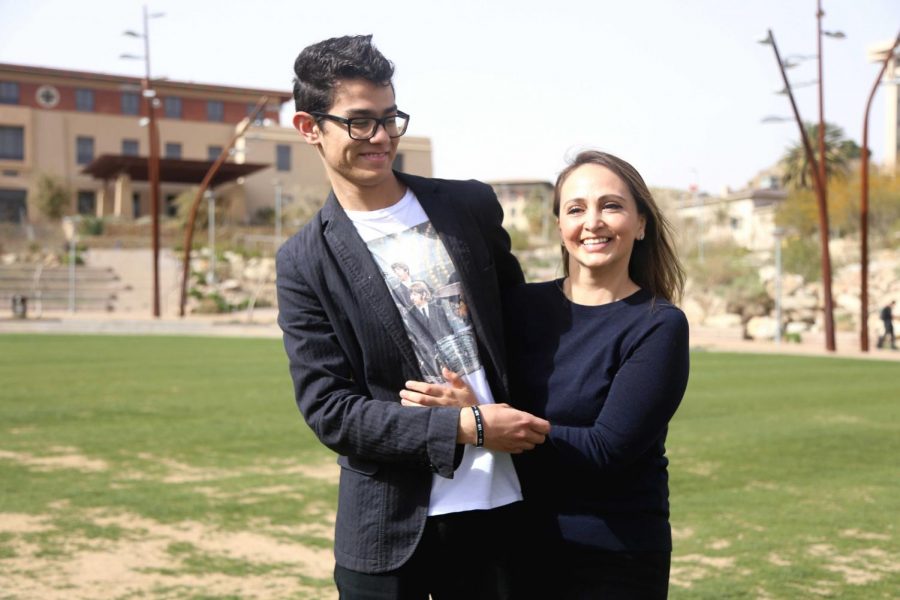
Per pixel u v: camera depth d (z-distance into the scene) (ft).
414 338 8.86
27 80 196.34
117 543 19.24
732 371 58.34
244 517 21.50
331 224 9.02
